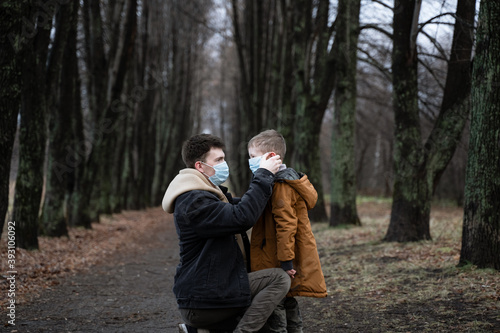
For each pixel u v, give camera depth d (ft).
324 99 43.96
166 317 15.19
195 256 8.36
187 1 86.69
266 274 8.76
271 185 8.50
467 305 13.57
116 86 45.01
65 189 35.70
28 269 22.47
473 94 17.31
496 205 16.83
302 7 44.47
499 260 16.76
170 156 98.48
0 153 18.16
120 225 51.78
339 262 23.44
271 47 67.87
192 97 116.47
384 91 57.36
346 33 36.96
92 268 25.59
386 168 112.68
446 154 25.96
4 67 18.10
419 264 20.20
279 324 9.37
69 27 29.43
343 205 39.34
